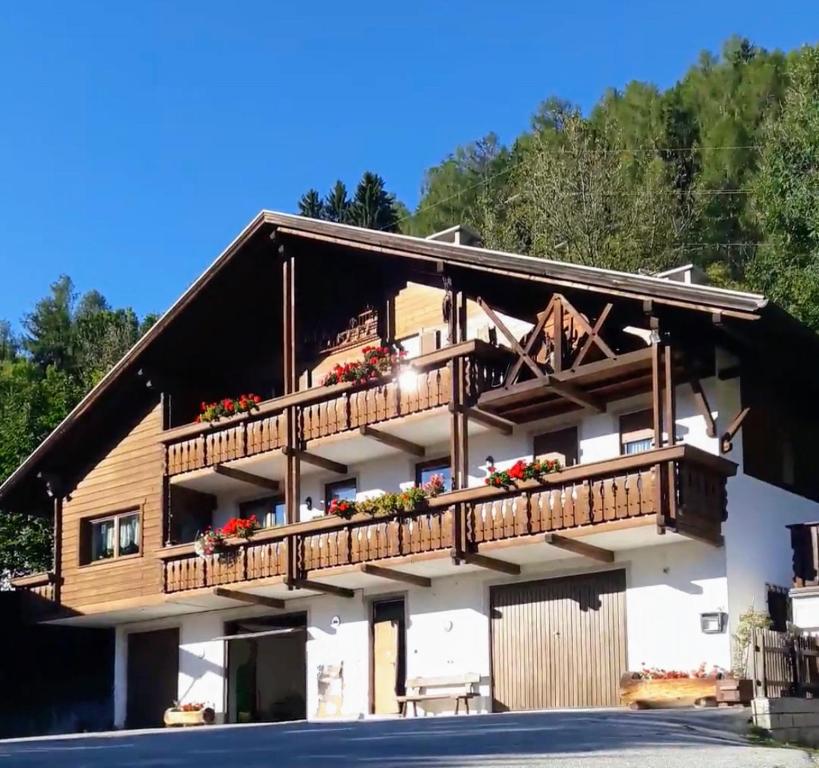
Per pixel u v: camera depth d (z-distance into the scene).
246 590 25.31
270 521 27.53
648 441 21.55
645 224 43.00
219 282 27.02
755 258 43.22
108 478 29.36
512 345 21.97
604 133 51.25
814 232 31.14
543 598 22.34
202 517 28.17
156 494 28.02
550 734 14.32
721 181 52.16
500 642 22.78
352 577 23.91
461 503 21.83
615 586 21.41
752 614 19.97
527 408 22.59
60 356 80.31
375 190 67.69
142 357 28.02
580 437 22.48
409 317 25.25
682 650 20.33
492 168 65.94
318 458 25.53
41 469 30.22
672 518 19.16
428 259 23.28
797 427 22.69
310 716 25.42
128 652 29.84
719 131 54.50
